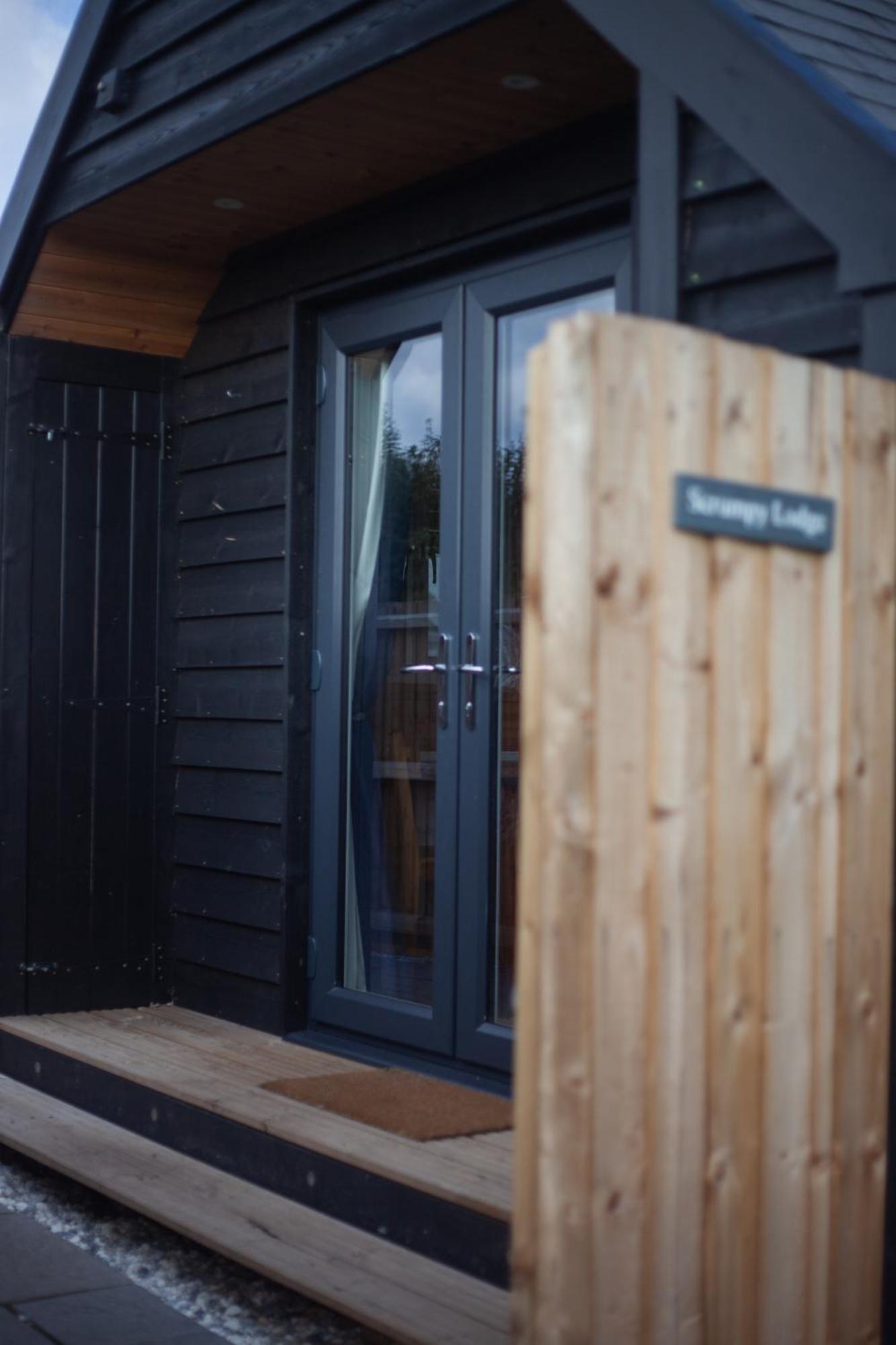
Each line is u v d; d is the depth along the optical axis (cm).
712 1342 220
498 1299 314
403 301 461
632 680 210
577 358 205
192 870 536
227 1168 399
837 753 236
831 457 235
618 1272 210
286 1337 347
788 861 229
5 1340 337
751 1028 225
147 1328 348
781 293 259
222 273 532
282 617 494
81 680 531
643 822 212
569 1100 206
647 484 212
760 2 285
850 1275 240
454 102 381
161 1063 451
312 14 376
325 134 405
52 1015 523
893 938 246
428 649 452
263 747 501
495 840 426
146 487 544
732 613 222
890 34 315
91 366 534
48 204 495
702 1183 219
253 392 512
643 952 212
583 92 374
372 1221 352
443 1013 436
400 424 466
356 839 479
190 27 420
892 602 245
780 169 251
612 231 396
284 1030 486
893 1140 245
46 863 524
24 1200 449
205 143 415
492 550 428
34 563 523
